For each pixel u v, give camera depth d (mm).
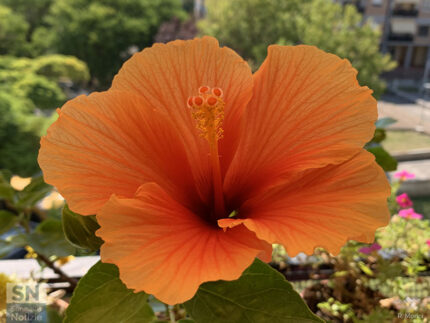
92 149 139
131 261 113
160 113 151
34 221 573
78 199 132
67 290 274
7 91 2584
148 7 4922
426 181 1780
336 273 306
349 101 143
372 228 118
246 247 121
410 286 322
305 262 317
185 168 161
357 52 2893
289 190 142
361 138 138
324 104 146
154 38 5027
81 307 150
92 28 4594
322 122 145
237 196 164
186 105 160
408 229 377
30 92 2768
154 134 151
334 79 147
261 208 145
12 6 5242
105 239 116
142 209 126
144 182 145
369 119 139
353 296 303
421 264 343
